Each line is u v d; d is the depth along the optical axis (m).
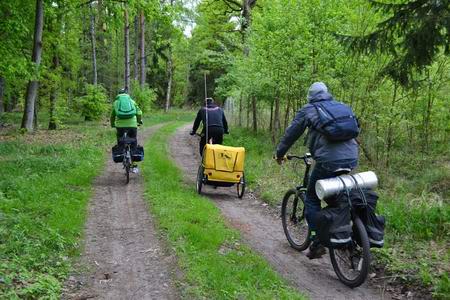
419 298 4.82
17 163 11.49
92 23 31.19
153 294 4.81
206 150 9.34
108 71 45.41
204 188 10.43
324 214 5.02
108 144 17.27
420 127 12.19
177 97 56.06
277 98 16.30
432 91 11.23
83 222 7.33
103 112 31.47
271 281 5.05
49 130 23.31
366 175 5.12
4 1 17.53
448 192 9.29
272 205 8.91
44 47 23.89
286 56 13.64
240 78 17.48
